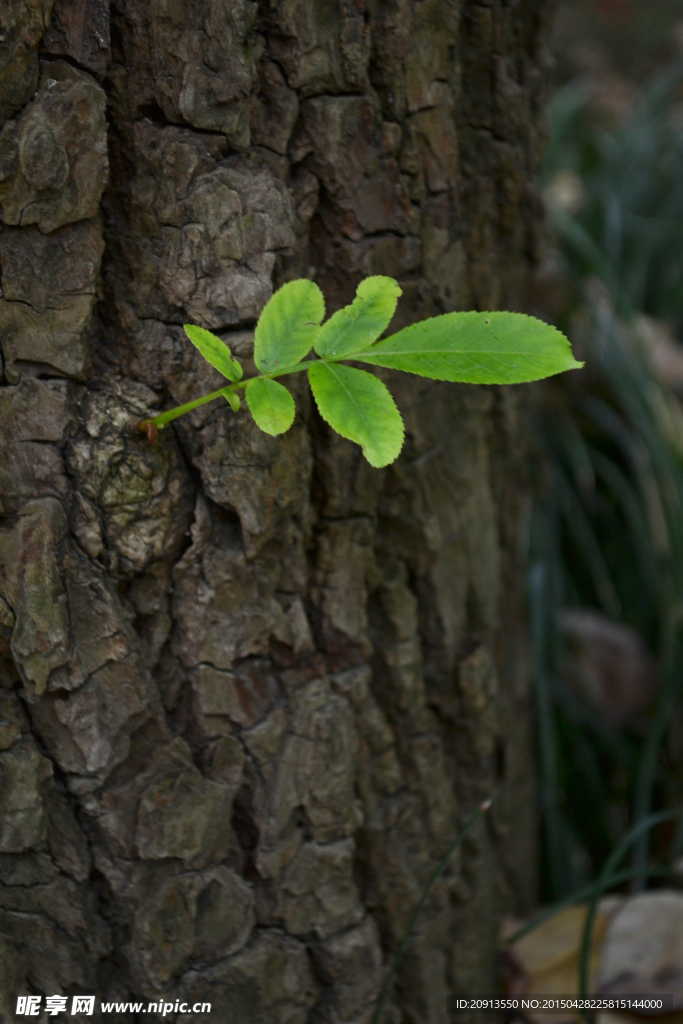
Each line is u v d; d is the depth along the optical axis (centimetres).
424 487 69
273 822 67
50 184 63
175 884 66
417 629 70
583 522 107
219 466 65
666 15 187
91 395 64
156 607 66
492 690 73
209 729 66
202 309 64
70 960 66
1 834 65
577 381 110
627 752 98
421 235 68
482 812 70
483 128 70
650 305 131
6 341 64
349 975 69
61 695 65
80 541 64
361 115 65
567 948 75
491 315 60
